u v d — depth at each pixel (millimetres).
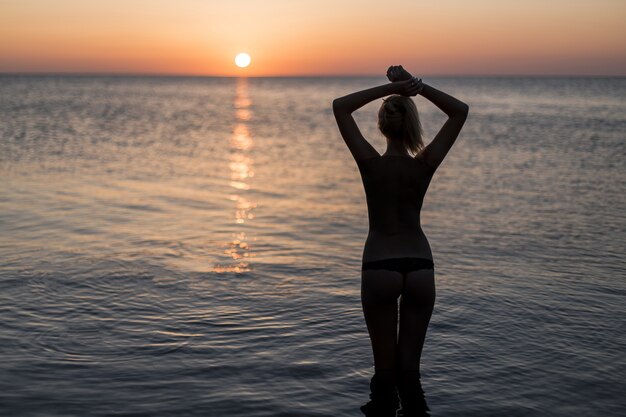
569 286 5988
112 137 26641
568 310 5234
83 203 10945
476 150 21734
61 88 136375
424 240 3605
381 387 3709
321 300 5539
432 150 3576
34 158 18203
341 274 6504
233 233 8719
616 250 7637
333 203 11688
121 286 5902
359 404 3516
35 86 151125
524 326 4840
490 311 5191
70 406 3449
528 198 11906
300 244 8062
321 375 3910
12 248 7379
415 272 3521
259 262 7004
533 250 7629
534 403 3553
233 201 11742
